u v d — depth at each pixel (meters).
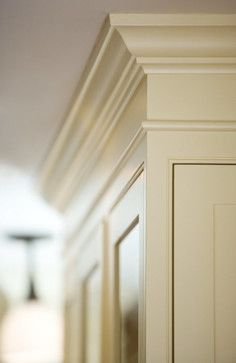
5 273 5.80
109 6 2.47
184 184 2.49
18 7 2.51
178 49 2.52
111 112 2.97
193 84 2.55
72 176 3.95
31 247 5.55
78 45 2.76
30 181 4.37
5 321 5.71
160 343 2.40
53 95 3.21
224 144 2.52
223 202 2.49
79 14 2.54
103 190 3.32
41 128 3.59
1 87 3.15
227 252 2.47
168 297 2.43
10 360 5.64
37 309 5.75
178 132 2.52
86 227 3.86
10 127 3.60
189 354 2.41
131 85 2.68
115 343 3.07
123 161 2.86
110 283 3.21
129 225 2.79
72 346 4.37
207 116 2.54
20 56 2.87
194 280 2.45
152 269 2.44
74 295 4.30
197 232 2.47
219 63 2.54
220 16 2.49
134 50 2.52
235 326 2.43
